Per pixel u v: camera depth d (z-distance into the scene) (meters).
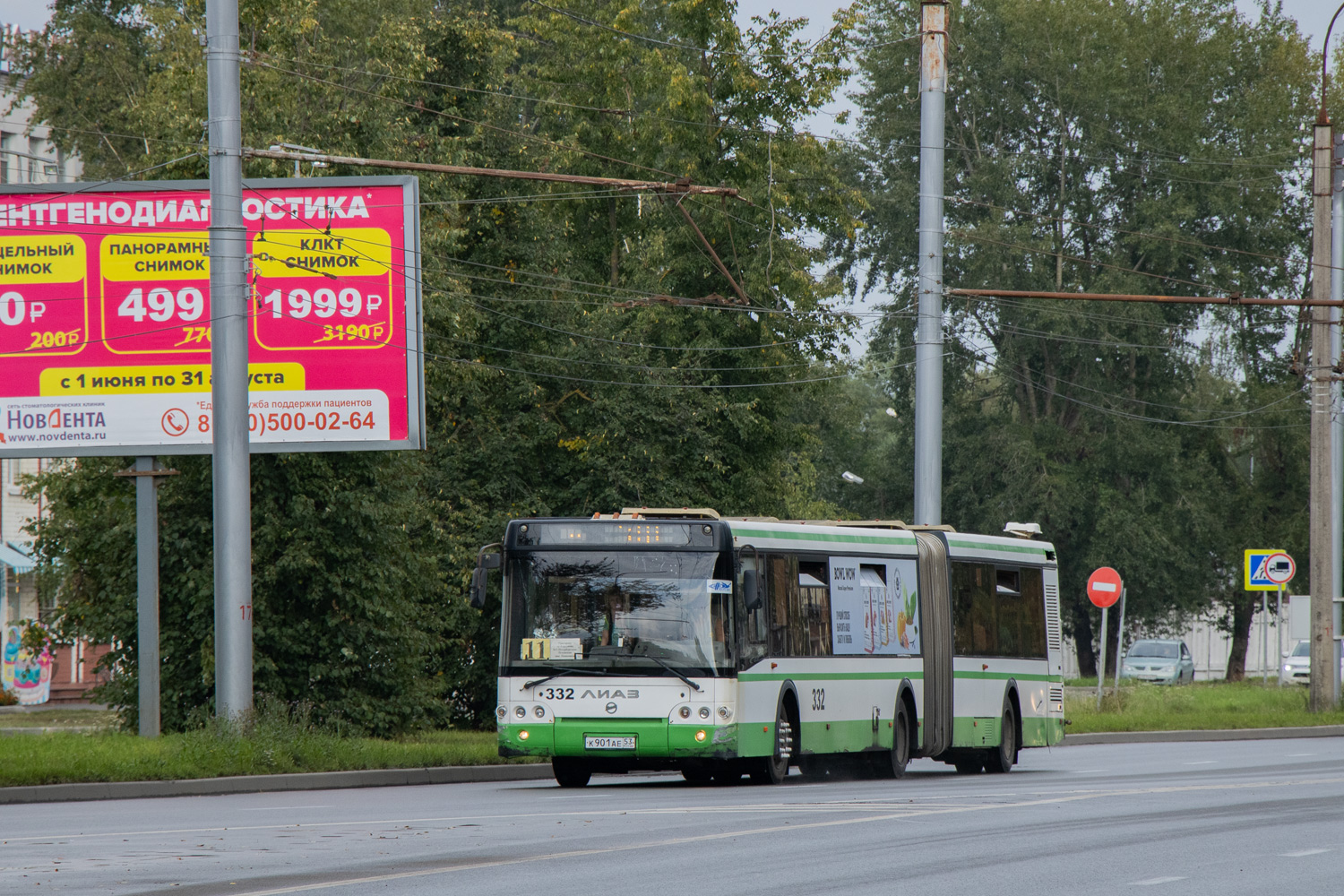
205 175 95.81
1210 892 31.50
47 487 96.06
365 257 80.75
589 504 121.19
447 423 120.06
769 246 130.00
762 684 65.12
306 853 37.72
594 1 146.38
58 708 139.50
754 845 39.44
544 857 36.94
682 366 127.44
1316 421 122.19
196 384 79.19
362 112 104.06
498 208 127.88
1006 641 84.25
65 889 31.66
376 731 92.00
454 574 112.75
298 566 87.25
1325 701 121.62
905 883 32.56
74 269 79.75
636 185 71.50
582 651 63.41
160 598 90.31
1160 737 110.12
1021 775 73.50
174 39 125.56
